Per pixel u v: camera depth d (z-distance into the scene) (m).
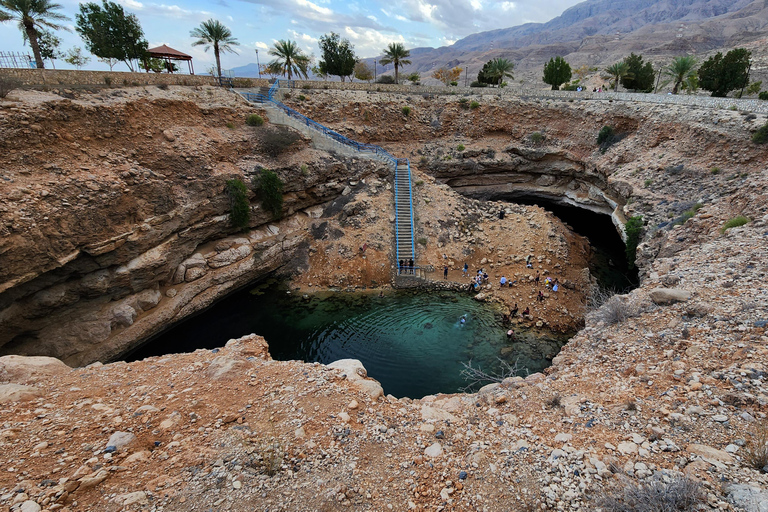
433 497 5.52
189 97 25.38
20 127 14.52
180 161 19.73
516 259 24.98
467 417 7.67
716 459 5.22
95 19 29.06
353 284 24.39
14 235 12.64
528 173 37.94
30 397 7.36
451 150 37.50
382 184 29.84
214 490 5.31
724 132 21.97
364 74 64.56
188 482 5.41
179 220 18.91
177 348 18.58
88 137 16.91
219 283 21.59
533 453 6.19
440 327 20.08
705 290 10.43
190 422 6.86
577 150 34.50
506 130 38.88
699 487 4.66
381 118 37.62
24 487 4.84
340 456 6.24
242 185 21.66
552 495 5.27
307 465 5.98
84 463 5.55
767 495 4.33
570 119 35.94
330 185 27.92
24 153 14.49
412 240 26.25
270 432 6.68
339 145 30.03
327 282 24.45
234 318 21.17
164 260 18.23
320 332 19.94
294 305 22.52
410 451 6.54
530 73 130.50
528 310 20.78
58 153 15.61
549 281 22.94
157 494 5.14
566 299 22.14
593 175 32.34
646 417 6.54
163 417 6.93
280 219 25.92
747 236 13.15
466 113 39.78
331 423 7.02
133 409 7.16
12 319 13.68
